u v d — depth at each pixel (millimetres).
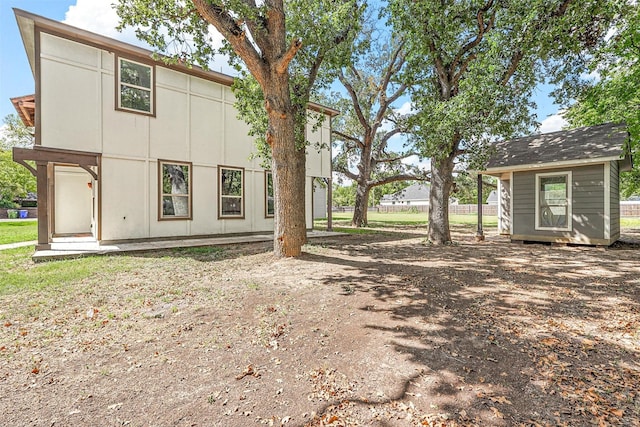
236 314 3855
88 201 12375
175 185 10336
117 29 6422
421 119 9188
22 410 2146
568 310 3877
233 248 9016
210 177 11156
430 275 5598
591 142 9367
